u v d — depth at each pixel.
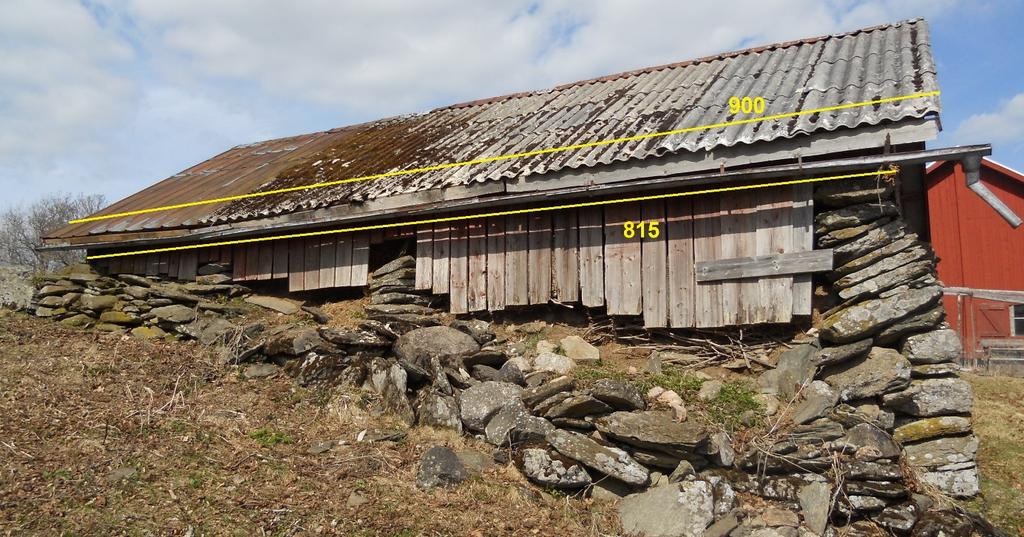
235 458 6.17
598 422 6.29
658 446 5.91
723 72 9.52
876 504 5.59
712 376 7.12
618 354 7.72
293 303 9.80
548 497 6.02
